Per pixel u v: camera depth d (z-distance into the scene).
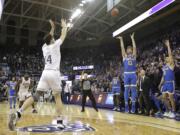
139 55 19.58
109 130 4.61
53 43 4.76
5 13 20.48
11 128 4.13
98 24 25.19
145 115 7.84
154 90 8.29
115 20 21.05
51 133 4.08
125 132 4.40
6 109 10.59
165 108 7.83
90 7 19.41
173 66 7.25
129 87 8.30
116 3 12.66
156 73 8.41
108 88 13.97
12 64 25.80
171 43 16.03
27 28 25.91
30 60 27.22
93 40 26.97
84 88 9.48
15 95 11.41
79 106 13.45
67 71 27.08
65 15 22.56
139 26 17.88
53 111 9.59
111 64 23.00
